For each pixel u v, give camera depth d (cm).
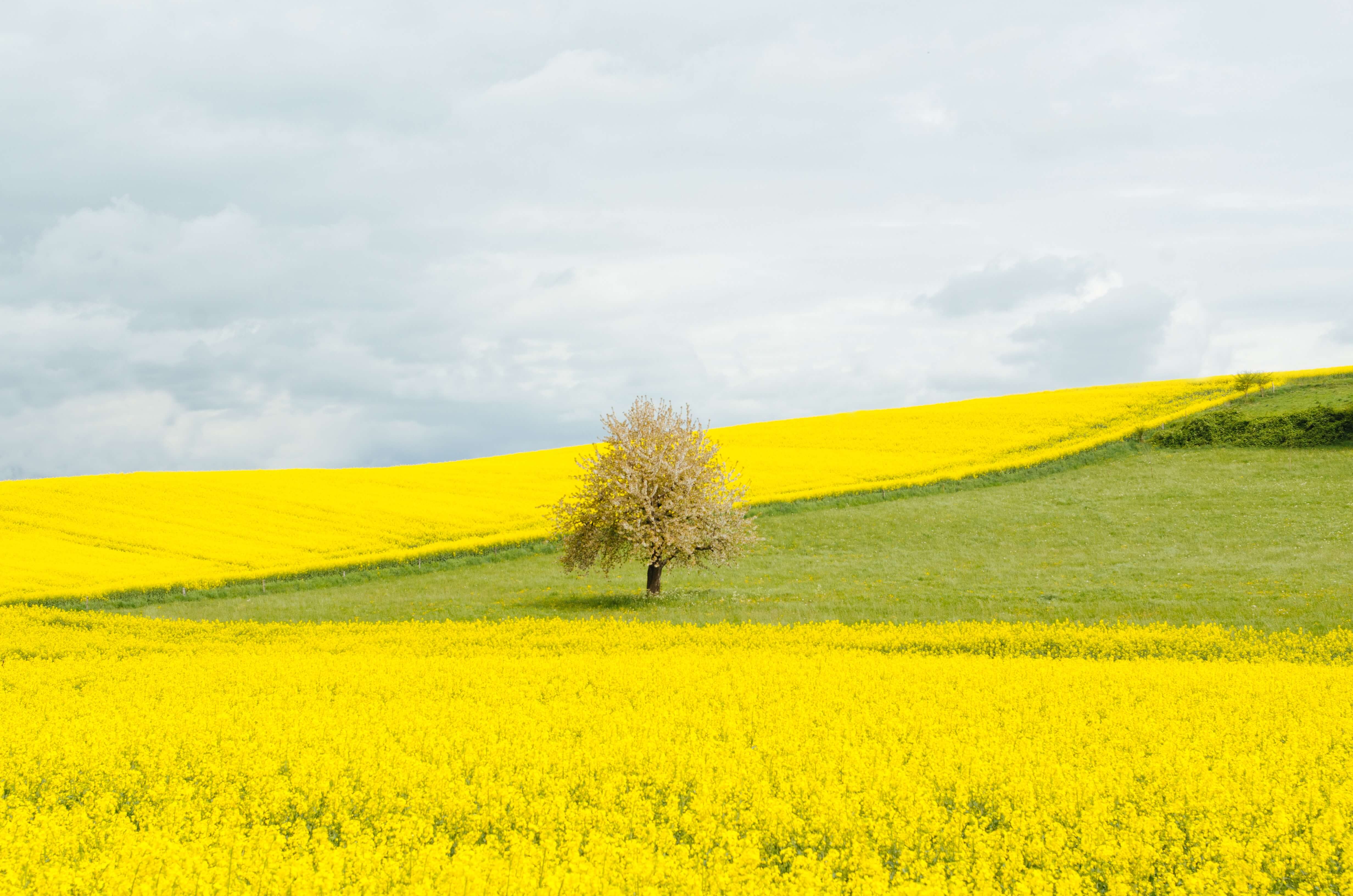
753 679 1678
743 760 1052
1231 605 2503
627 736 1183
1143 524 3912
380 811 930
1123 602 2634
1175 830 840
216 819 906
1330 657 1984
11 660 2234
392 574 3800
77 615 2989
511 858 763
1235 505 4059
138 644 2520
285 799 947
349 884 708
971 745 1128
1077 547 3656
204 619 3047
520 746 1139
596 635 2467
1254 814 870
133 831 861
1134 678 1656
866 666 1828
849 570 3506
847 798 908
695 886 679
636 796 920
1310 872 760
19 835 809
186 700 1588
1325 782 975
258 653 2395
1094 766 1057
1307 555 3169
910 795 884
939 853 816
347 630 2695
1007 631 2294
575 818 869
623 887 692
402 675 1797
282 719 1344
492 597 3322
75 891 694
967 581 3141
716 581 3522
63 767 1109
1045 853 774
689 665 1870
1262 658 1991
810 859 740
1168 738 1166
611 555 3400
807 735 1205
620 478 3334
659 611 2922
